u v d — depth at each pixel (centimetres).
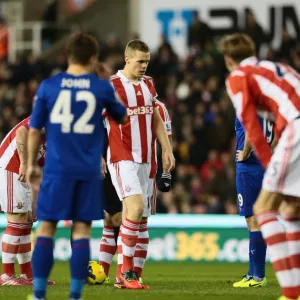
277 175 2145
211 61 6919
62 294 2505
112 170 2836
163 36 7225
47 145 2131
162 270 4144
